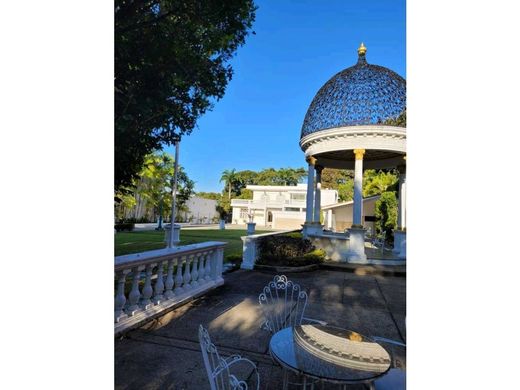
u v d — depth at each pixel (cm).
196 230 2412
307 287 621
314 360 198
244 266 809
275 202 3938
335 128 915
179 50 283
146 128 307
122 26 262
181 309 439
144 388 243
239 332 360
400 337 366
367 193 2145
